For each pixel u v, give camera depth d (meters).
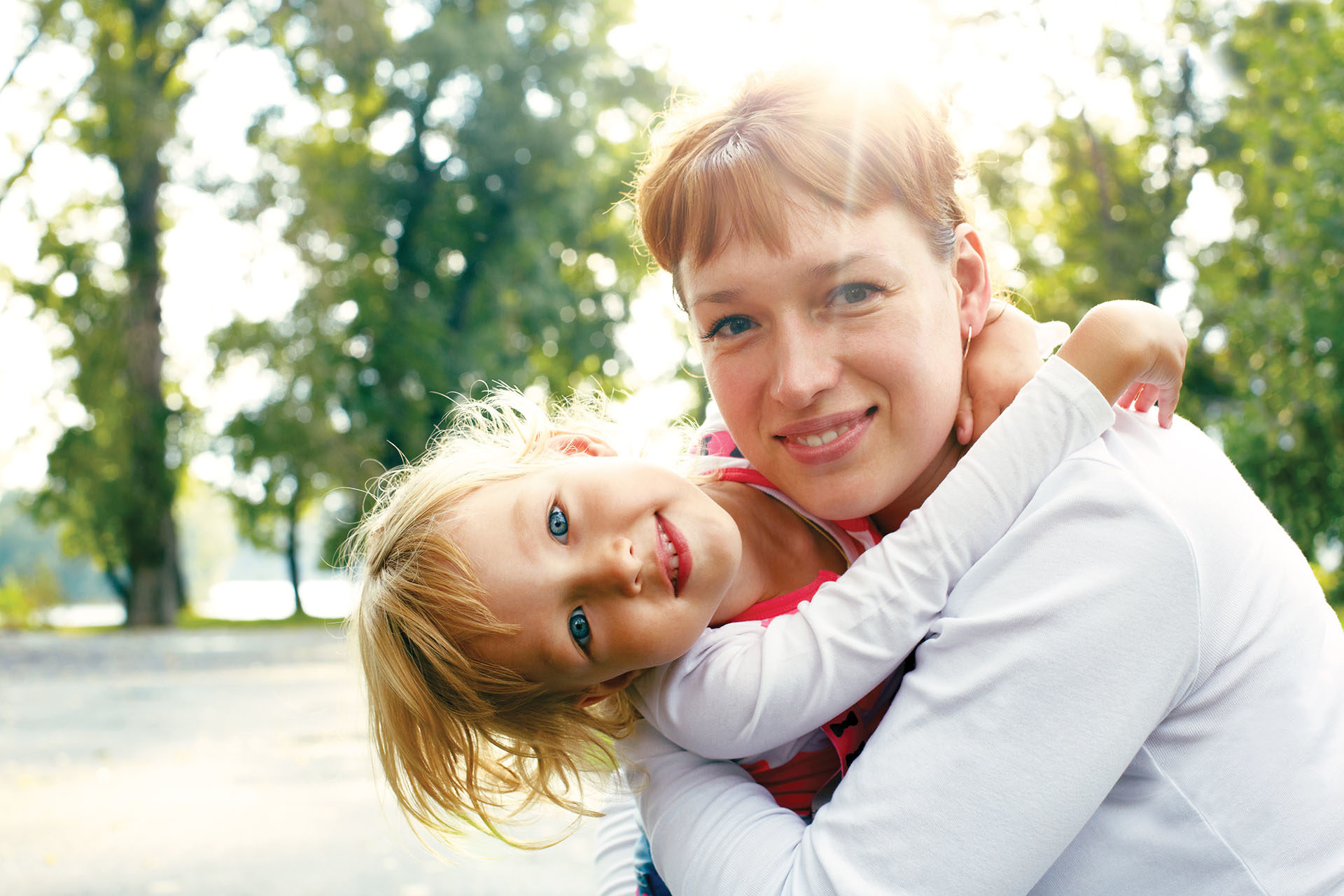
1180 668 1.21
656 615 1.53
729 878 1.35
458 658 1.65
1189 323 19.33
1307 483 12.43
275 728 8.87
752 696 1.42
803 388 1.34
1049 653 1.21
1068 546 1.24
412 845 5.09
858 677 1.36
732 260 1.36
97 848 5.10
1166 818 1.26
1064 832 1.20
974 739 1.22
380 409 24.28
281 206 22.70
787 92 1.39
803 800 1.53
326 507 27.70
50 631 24.20
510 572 1.61
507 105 24.50
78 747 8.07
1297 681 1.29
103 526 24.19
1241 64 19.78
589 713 1.65
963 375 1.50
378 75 24.70
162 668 14.61
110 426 23.56
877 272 1.34
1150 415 1.46
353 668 1.96
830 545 1.65
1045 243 22.69
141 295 23.72
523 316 26.77
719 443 1.80
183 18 23.77
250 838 5.27
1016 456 1.33
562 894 4.30
